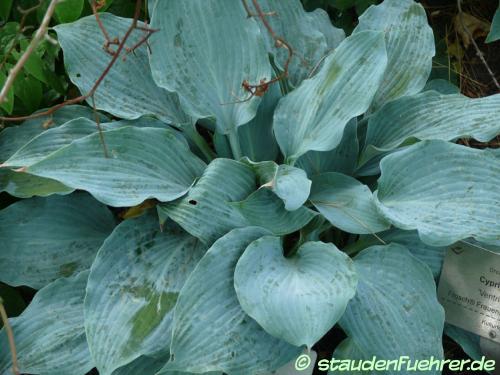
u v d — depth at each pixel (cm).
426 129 78
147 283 71
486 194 70
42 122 82
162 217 72
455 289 75
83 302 74
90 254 80
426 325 70
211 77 78
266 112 82
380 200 73
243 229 70
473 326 76
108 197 68
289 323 62
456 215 69
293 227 73
